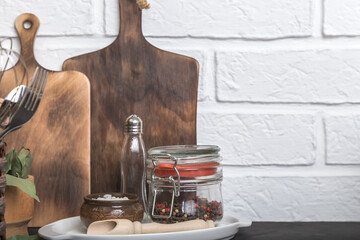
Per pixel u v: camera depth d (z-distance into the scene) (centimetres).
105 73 100
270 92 101
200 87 101
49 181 96
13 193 79
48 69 101
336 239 84
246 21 101
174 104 99
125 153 93
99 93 100
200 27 101
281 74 101
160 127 99
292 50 101
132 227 76
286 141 101
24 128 97
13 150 81
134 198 83
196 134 99
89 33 101
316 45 101
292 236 87
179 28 101
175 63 100
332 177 101
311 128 101
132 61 100
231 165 101
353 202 101
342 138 101
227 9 101
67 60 99
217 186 86
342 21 101
